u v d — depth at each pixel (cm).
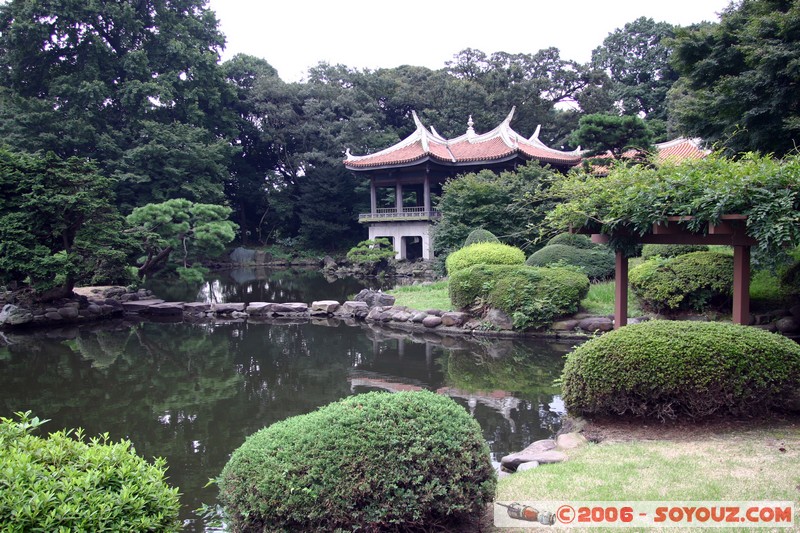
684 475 395
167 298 2003
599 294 1225
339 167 3766
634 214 643
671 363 485
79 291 1631
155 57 3334
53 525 230
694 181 614
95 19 3098
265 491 312
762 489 366
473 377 856
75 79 3000
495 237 1672
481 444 358
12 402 759
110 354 1077
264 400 757
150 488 268
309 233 3850
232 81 3869
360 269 3000
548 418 649
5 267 1275
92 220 1431
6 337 1262
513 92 3831
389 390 791
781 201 547
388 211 3138
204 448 588
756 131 1010
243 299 1966
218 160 3434
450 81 3916
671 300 962
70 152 2972
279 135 3794
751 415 502
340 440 326
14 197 1330
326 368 941
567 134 3909
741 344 486
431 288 1748
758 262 891
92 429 648
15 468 251
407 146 2939
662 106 3697
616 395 508
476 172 2831
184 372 925
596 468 419
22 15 2864
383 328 1323
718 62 1123
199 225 1947
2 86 3048
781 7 1055
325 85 3916
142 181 2939
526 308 1111
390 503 315
